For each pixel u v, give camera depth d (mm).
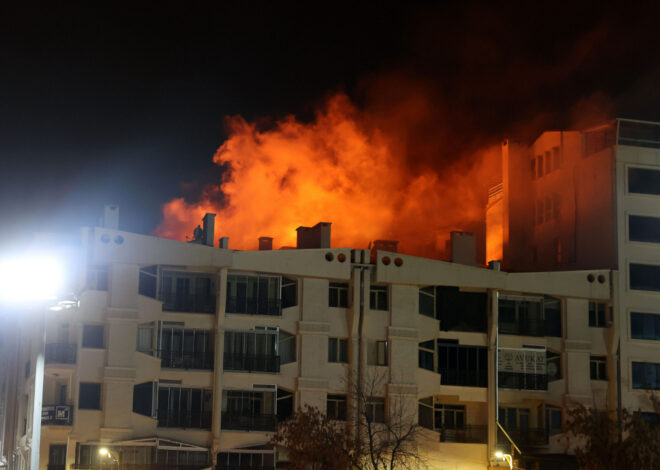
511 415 63875
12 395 64688
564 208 72125
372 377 59875
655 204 67250
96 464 54562
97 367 55750
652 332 65562
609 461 52969
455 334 62438
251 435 57688
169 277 58719
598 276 64938
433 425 61562
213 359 58156
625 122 68000
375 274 61219
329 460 52531
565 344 63812
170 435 56625
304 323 59719
